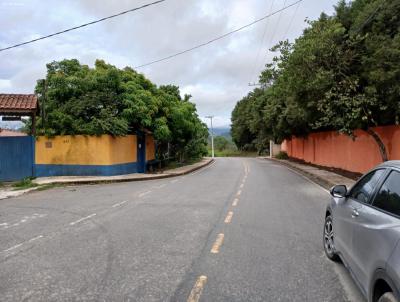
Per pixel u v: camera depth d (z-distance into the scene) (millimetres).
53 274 5750
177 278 5543
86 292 5051
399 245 3258
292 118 32031
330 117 17500
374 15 15938
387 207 3980
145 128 25547
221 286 5250
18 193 16062
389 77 14305
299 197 13992
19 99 20734
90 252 6891
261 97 47969
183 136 34812
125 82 25375
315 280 5480
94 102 22203
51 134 22109
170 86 38750
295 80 17906
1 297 4918
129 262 6289
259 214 10500
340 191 5648
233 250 6977
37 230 8820
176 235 8109
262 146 71375
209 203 12461
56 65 23844
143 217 10141
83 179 20234
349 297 4895
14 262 6375
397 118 15844
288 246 7246
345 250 5215
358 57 16750
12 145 20797
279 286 5258
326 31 16453
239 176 23406
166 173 24672
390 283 3285
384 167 4590
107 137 21953
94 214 10734
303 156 42188
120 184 19469
